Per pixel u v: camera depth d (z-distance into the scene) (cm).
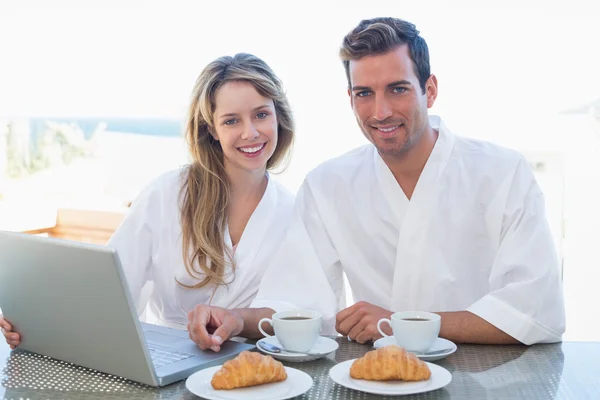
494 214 157
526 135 339
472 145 165
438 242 160
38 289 112
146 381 106
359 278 169
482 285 164
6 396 102
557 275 142
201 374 106
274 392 99
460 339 131
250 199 190
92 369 115
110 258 97
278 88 185
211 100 179
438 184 160
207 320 130
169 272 186
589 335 338
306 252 162
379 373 102
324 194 171
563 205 334
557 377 108
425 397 99
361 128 157
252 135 175
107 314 104
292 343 119
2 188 439
